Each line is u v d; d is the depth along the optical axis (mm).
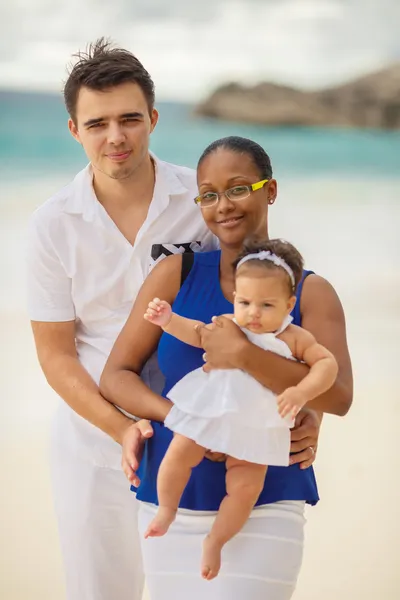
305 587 4750
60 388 3547
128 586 3797
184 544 3035
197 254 3287
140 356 3365
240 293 2977
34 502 5867
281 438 2953
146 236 3635
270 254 2984
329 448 6746
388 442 6918
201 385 2994
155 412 3176
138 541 3754
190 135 25547
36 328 3670
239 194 3158
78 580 3756
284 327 3018
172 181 3680
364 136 25547
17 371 8852
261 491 3014
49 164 20125
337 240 16203
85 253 3627
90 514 3672
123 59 3438
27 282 3695
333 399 3107
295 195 20234
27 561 5066
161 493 2988
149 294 3293
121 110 3408
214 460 3021
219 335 2994
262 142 25219
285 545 2996
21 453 6719
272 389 2975
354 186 21000
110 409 3385
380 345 9875
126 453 3162
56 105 23312
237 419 2908
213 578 2967
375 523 5523
